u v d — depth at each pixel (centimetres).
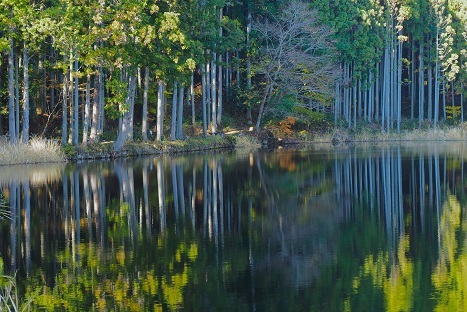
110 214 1870
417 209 1939
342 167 3194
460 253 1383
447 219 1767
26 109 3491
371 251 1411
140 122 4988
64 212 1909
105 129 4694
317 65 5462
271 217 1827
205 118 4869
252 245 1472
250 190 2381
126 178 2716
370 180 2666
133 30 3616
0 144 3391
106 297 1102
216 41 4628
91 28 3550
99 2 3509
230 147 4988
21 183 2538
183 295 1112
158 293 1124
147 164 3400
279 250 1420
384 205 2023
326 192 2325
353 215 1855
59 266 1296
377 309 1038
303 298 1093
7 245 1488
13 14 3259
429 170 2975
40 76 4262
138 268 1280
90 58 3528
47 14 3288
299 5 5394
